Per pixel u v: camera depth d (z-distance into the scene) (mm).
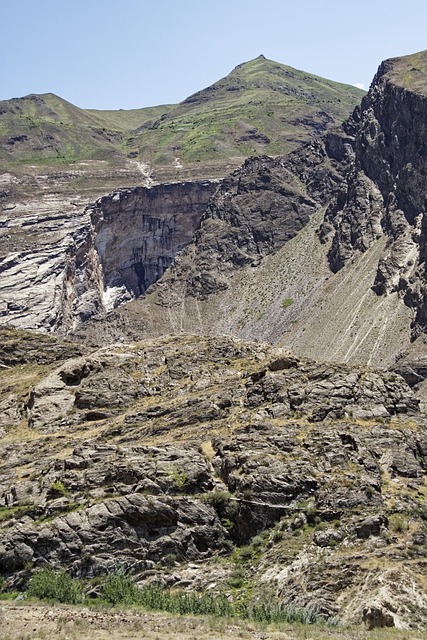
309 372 65500
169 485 51219
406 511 49844
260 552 48656
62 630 37656
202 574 47531
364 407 60906
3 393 78562
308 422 59438
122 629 37844
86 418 68438
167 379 72125
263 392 63688
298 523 49312
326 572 45125
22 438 66750
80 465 54812
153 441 60062
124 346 80438
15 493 53562
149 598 43625
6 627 38469
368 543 47312
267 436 56625
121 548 48281
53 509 50281
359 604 42469
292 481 51219
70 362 76000
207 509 50312
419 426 59312
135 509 49000
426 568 45000
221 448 55281
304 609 42250
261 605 42625
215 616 41375
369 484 51031
